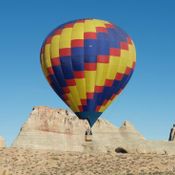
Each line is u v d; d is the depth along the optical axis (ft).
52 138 579.07
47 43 251.60
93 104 244.63
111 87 245.04
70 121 610.24
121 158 314.35
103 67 241.35
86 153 330.75
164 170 288.30
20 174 285.64
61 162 308.81
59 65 244.22
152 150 528.22
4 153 323.16
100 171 286.25
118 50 245.24
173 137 602.03
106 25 251.80
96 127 604.49
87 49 240.73
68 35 245.24
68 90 245.45
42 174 284.41
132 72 255.70
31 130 581.12
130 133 602.03
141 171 285.02
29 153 325.42
